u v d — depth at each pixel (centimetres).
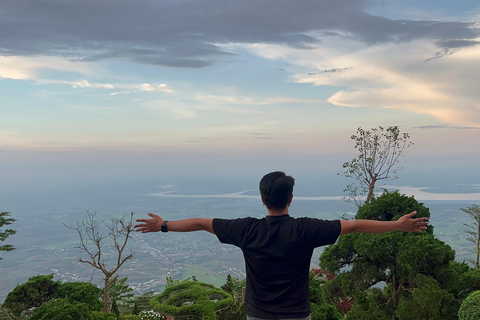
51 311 1015
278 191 226
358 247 1241
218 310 1520
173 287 1692
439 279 1162
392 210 1327
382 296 1295
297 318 219
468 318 999
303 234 219
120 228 2208
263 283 223
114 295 2706
